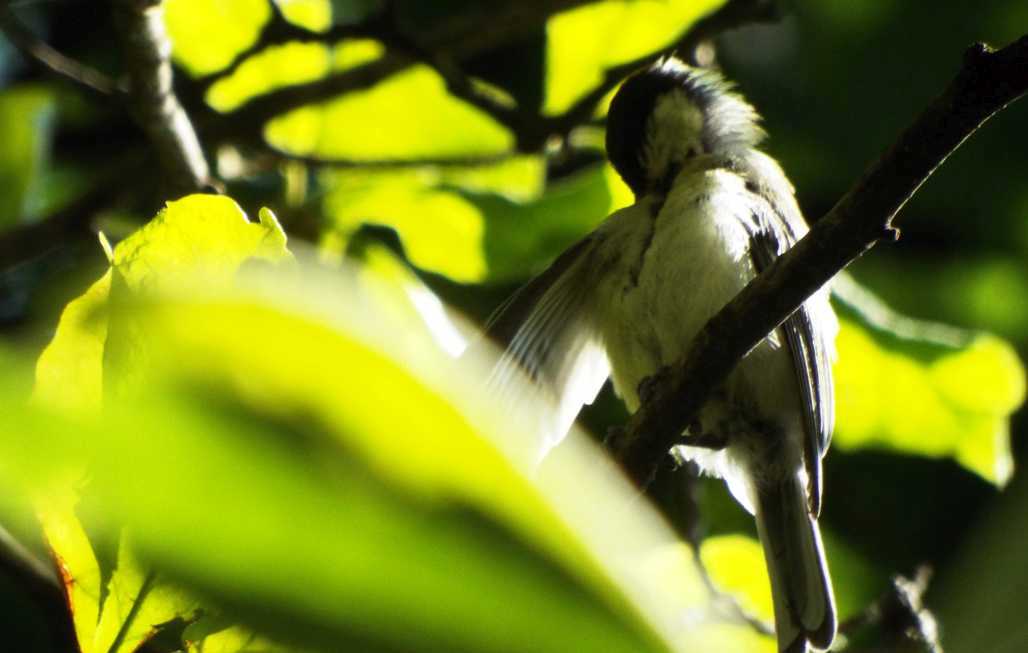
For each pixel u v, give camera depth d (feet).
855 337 29.09
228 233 10.21
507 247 30.04
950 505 32.50
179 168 25.76
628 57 31.48
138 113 25.18
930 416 29.63
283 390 4.54
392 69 29.50
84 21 35.53
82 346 9.39
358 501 4.52
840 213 15.03
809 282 15.51
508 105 28.50
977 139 38.32
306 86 29.30
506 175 30.35
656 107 27.32
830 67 38.14
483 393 4.88
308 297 4.76
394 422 4.54
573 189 30.09
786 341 22.21
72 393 9.29
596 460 5.08
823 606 21.01
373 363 4.55
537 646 4.53
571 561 4.53
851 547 32.45
